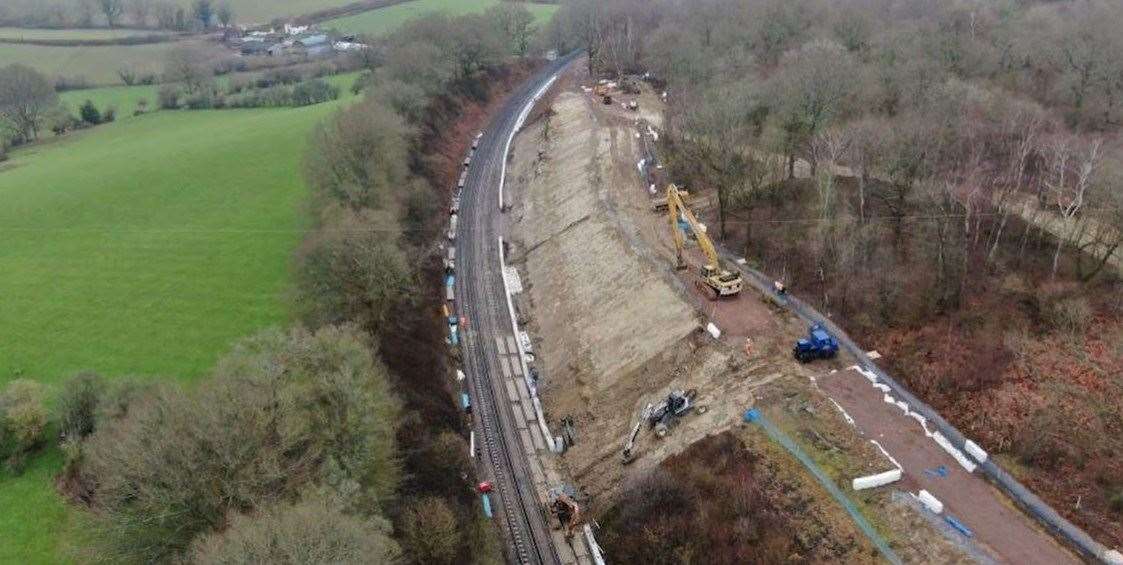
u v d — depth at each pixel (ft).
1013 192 268.00
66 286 301.22
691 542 179.32
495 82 570.87
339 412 177.78
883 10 497.05
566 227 345.92
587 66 604.49
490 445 241.55
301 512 135.95
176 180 399.65
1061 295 223.10
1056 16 432.66
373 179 313.32
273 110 556.10
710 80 394.93
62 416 201.98
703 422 209.97
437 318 298.35
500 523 211.61
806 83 306.35
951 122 285.23
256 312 281.54
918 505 171.01
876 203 279.69
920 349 218.79
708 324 241.14
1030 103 311.06
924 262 247.91
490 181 428.97
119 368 250.98
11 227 351.46
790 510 178.50
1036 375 202.59
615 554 190.19
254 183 395.14
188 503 152.87
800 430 195.42
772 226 291.99
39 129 523.70
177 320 277.64
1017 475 179.73
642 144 397.19
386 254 256.11
